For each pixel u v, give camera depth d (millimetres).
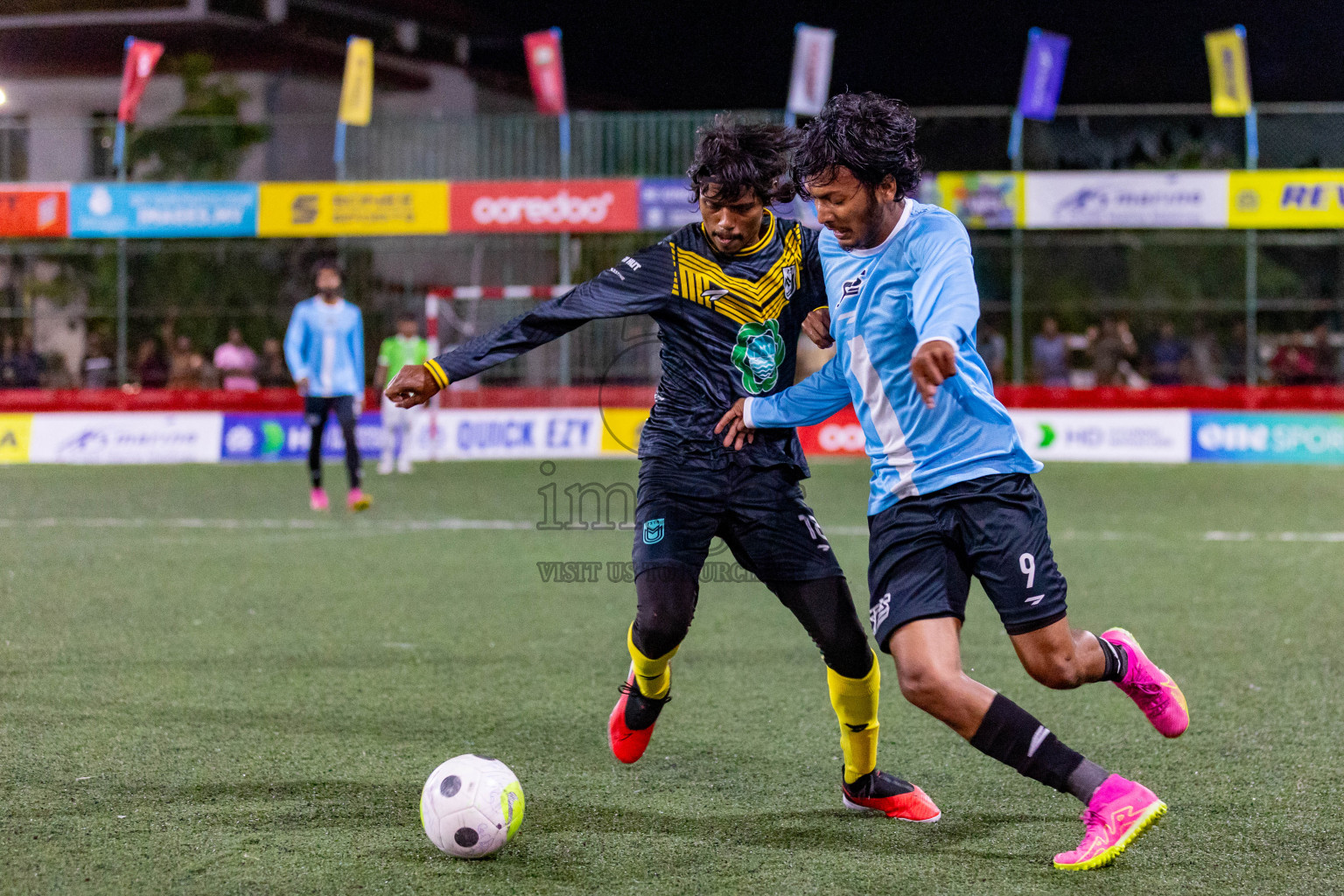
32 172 27719
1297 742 5469
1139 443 20312
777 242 4559
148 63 21016
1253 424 20094
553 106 20625
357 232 20250
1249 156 19938
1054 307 21203
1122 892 3836
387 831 4348
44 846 4156
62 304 22281
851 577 10211
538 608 8664
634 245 20781
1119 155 20359
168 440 20906
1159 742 5480
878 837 4324
